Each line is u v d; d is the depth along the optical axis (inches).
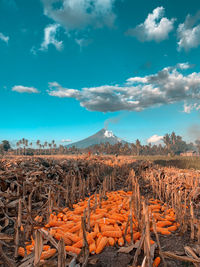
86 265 83.0
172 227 122.0
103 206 160.6
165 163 609.0
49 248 94.6
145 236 76.4
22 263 83.1
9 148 2709.2
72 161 317.7
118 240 101.7
